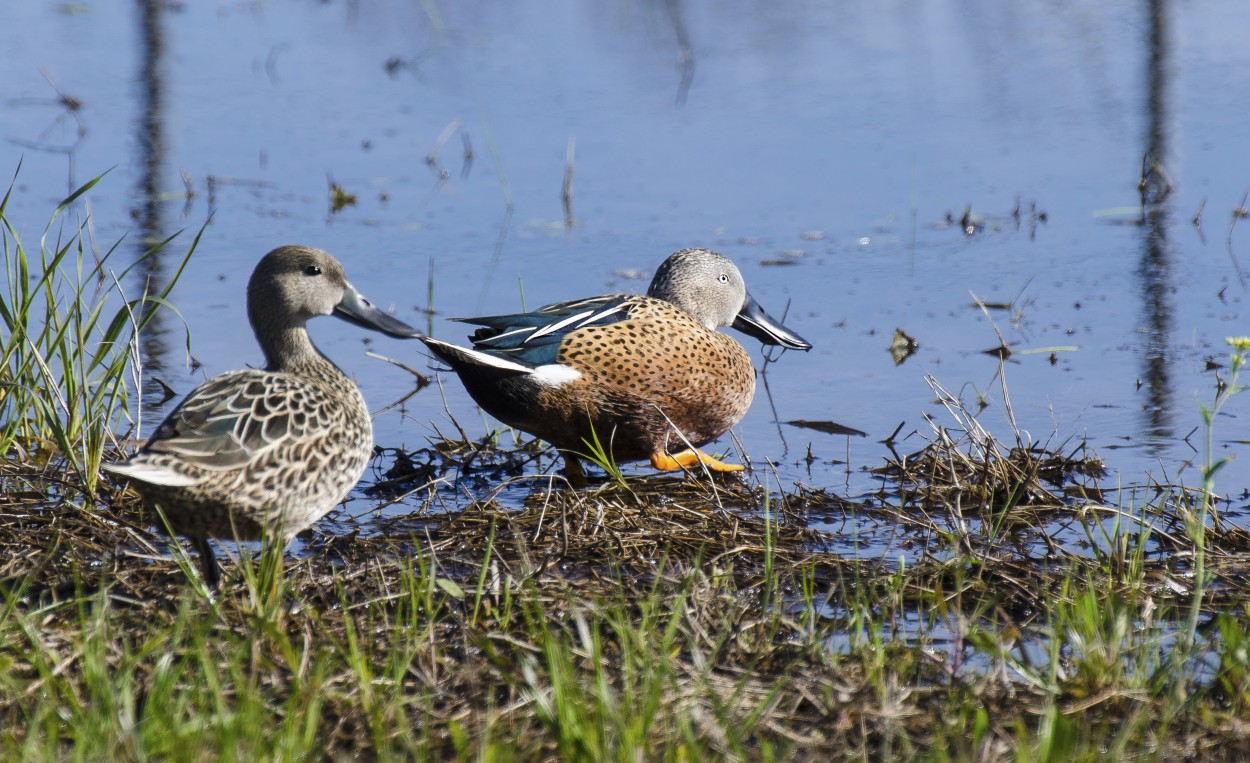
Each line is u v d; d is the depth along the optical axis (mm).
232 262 15469
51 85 21844
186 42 24625
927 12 26531
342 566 9000
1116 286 14906
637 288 14734
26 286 10516
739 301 12531
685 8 26984
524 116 20859
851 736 6609
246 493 7879
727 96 21719
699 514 9648
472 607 8117
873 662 7230
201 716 6191
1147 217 16969
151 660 7105
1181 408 11891
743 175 18516
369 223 16812
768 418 12133
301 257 9133
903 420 11977
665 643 6926
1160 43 24125
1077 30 25031
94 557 8844
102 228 16281
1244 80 21984
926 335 13828
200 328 13695
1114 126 20188
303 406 8156
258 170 18609
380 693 6809
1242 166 18500
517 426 10727
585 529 9375
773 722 6613
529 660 7031
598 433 10648
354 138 19984
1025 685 7086
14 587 8375
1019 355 13250
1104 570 8672
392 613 8055
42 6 27219
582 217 17078
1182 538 9172
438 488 10688
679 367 10562
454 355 10164
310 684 6660
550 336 10414
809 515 9984
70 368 10484
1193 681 7156
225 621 7367
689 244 16203
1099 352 13203
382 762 6098
